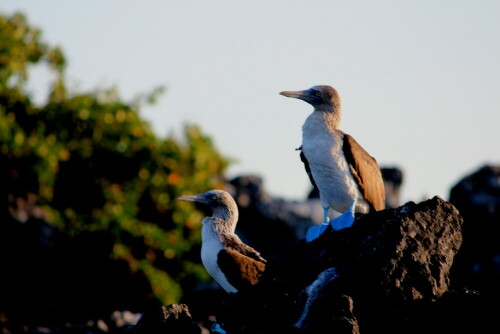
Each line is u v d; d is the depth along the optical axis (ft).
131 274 69.72
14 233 69.41
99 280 69.87
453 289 29.78
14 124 67.00
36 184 68.80
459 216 30.83
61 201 70.49
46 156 68.03
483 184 69.41
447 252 30.22
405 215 30.58
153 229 70.03
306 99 37.83
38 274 69.72
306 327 28.04
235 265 38.52
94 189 69.92
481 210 66.49
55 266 70.03
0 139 66.18
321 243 32.37
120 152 70.33
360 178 36.86
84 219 69.82
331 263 30.53
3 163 67.67
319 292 29.04
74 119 69.87
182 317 30.40
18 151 67.72
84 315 68.74
